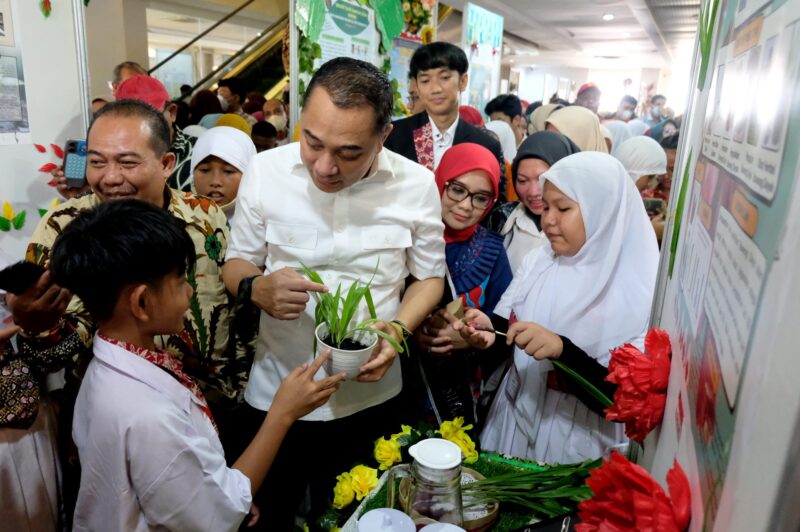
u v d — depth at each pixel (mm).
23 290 1027
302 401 1062
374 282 1293
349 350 1076
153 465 870
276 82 6273
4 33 1496
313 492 1213
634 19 9125
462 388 1507
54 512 1202
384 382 1379
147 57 6113
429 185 1328
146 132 1287
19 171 1572
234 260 1323
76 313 1225
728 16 633
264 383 1342
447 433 1093
